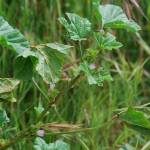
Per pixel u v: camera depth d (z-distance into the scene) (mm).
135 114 521
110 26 516
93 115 936
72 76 573
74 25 512
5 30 470
